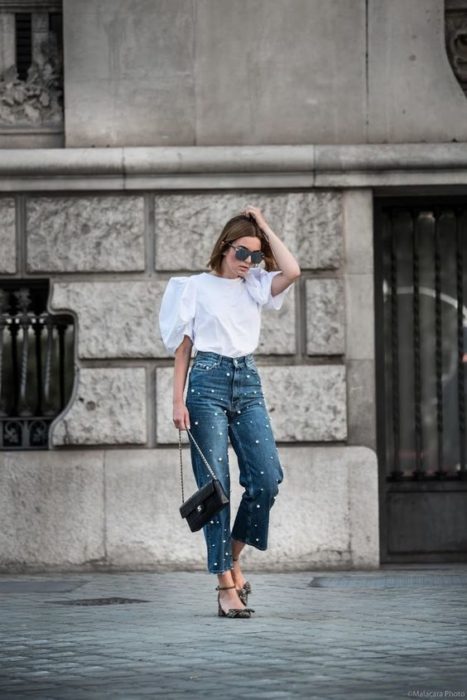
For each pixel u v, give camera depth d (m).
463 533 15.73
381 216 15.74
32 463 15.06
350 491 15.05
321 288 15.22
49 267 15.27
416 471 15.75
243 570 15.02
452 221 15.84
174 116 15.37
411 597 12.16
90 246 15.25
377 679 7.70
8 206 15.31
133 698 7.22
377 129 15.36
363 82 15.36
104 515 15.04
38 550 15.03
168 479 15.02
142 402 15.13
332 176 15.20
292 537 15.01
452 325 15.82
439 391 15.81
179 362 10.90
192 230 15.24
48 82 15.61
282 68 15.36
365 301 15.27
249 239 10.83
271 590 12.97
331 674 7.89
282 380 15.17
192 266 15.24
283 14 15.38
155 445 15.17
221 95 15.36
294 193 15.25
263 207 15.25
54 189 15.22
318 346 15.18
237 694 7.28
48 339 15.51
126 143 15.37
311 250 15.23
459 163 15.13
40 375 15.60
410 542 15.70
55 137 15.53
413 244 15.87
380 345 15.65
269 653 8.76
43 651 9.03
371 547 15.05
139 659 8.59
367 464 15.05
